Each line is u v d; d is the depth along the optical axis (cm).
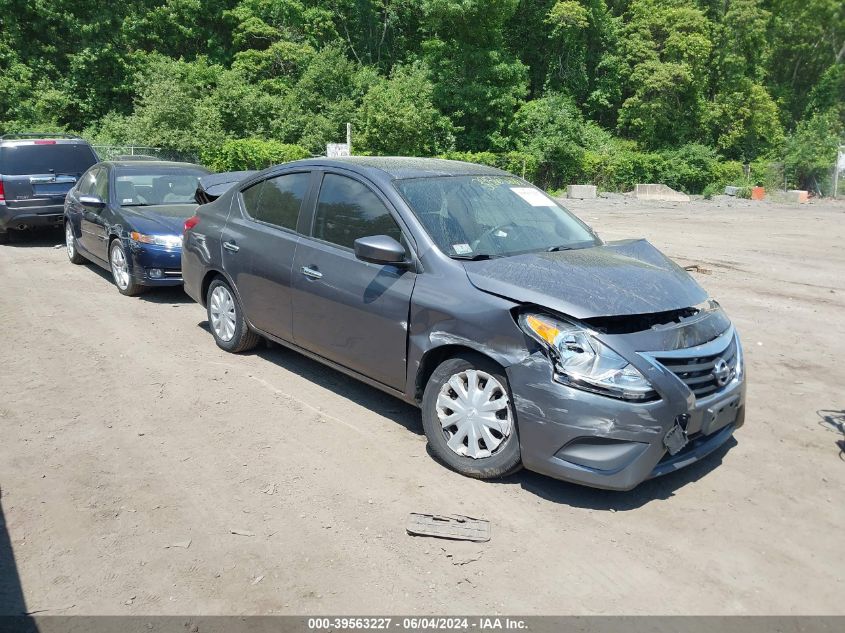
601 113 4562
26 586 303
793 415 513
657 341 365
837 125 4206
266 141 2955
